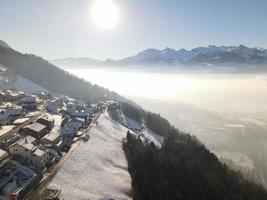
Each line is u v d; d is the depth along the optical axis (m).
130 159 128.25
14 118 142.25
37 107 173.38
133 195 101.12
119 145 145.50
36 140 116.75
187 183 107.88
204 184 112.50
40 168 97.44
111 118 190.25
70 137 132.25
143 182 104.25
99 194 94.81
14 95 184.38
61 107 186.38
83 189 94.31
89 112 181.25
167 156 130.12
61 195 86.00
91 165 112.31
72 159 110.06
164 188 101.06
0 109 147.75
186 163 130.50
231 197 115.31
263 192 137.62
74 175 100.56
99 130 153.75
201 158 153.38
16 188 81.94
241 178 150.50
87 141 132.12
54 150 112.38
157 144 174.25
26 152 98.44
